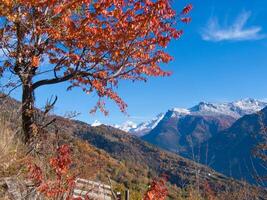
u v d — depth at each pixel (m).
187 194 13.80
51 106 14.32
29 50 15.24
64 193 8.32
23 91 14.95
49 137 12.20
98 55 15.72
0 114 11.01
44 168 9.12
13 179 8.68
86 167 11.71
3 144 9.56
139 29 15.21
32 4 13.38
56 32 14.52
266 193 12.30
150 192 8.23
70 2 14.10
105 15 15.21
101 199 10.44
